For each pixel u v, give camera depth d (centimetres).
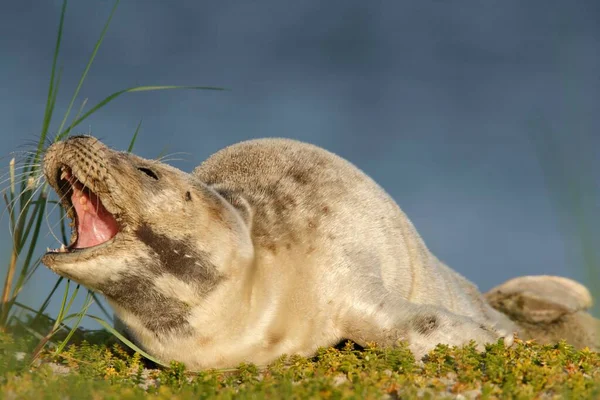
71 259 2520
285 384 2259
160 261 2595
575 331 3981
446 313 2836
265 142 3278
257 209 2928
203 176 3184
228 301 2653
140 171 2641
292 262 2825
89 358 2733
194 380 2517
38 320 3111
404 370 2477
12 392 2275
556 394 2252
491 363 2473
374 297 2836
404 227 3238
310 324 2797
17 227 3016
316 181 3067
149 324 2658
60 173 2678
